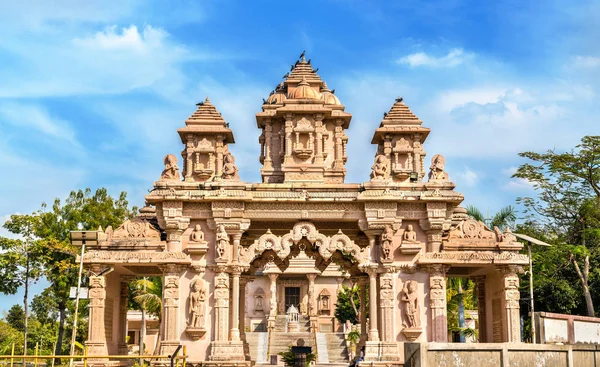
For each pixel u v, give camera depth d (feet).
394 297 99.14
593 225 149.89
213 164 118.42
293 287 262.26
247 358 108.88
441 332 97.14
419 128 118.73
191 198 99.71
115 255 97.81
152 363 96.17
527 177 153.89
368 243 109.29
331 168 115.75
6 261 152.35
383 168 101.76
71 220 172.86
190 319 98.27
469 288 174.29
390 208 99.96
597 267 143.43
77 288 90.79
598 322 90.53
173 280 98.73
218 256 98.99
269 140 116.67
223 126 119.85
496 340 104.01
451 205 101.76
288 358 126.52
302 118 112.27
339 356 177.88
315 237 99.81
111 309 104.78
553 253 140.15
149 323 213.46
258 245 99.91
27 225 159.33
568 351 59.16
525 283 146.10
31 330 208.85
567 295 141.18
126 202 187.62
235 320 98.78
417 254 100.01
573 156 148.15
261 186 100.94
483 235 101.55
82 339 199.11
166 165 102.58
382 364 95.91
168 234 100.42
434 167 103.19
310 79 124.06
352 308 208.64
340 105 119.96
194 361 96.43
